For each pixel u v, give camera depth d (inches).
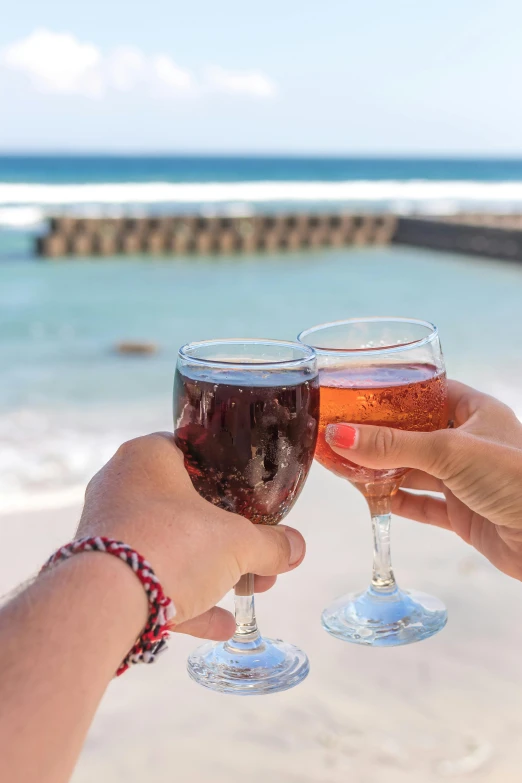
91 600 16.0
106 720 31.0
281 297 286.8
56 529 51.9
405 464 23.0
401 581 39.7
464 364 148.7
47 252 420.5
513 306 250.8
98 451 95.0
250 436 20.5
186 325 223.9
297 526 48.2
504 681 31.8
